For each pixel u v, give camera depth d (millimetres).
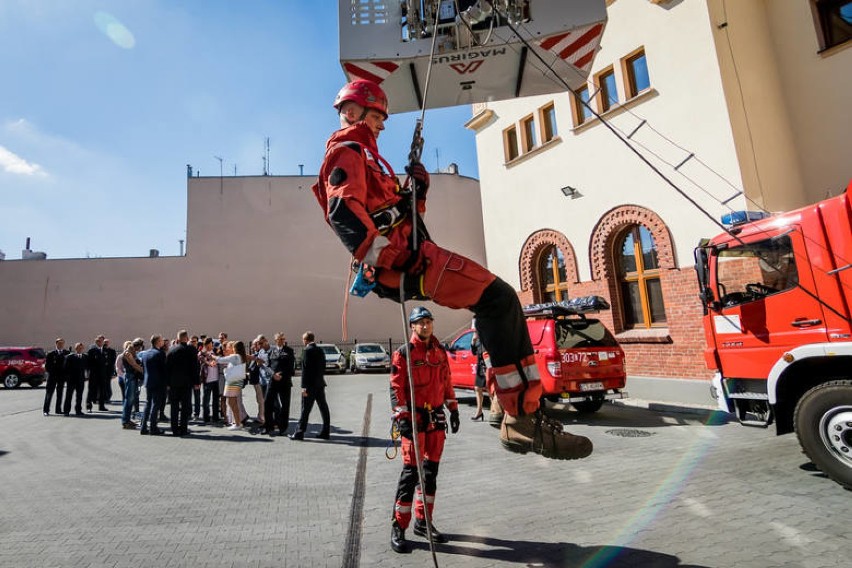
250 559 3895
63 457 7797
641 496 5090
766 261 5941
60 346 13492
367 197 1557
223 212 30812
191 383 9938
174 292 30000
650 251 12234
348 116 1778
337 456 7457
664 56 11508
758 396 6023
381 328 30562
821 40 10453
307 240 31031
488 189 17062
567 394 9102
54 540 4320
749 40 11000
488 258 16953
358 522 4688
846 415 4867
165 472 6691
